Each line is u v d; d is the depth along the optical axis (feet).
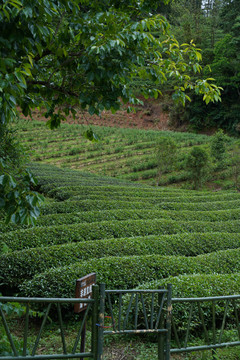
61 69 14.74
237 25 148.05
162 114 160.15
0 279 20.84
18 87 9.95
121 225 31.81
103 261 21.43
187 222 36.04
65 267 20.29
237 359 14.05
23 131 131.34
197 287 18.02
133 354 14.49
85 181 66.74
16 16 10.53
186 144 123.34
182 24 172.14
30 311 14.40
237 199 55.98
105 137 134.31
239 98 143.74
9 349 12.45
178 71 15.43
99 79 12.86
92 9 14.53
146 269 21.58
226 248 30.83
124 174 103.86
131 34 12.54
